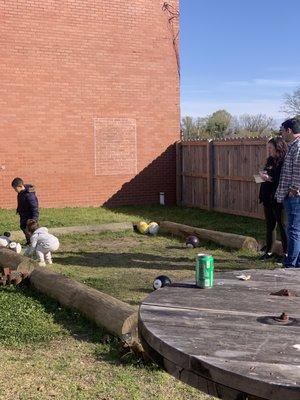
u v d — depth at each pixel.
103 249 9.93
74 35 15.13
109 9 15.55
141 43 16.08
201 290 3.22
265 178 8.34
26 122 14.65
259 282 3.42
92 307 5.51
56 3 14.83
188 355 2.21
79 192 15.54
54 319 5.70
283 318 2.63
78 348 4.88
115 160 15.97
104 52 15.57
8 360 4.59
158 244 10.45
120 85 15.88
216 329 2.51
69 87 15.16
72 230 11.47
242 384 2.02
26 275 7.03
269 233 8.71
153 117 16.44
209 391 2.14
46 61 14.80
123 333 4.95
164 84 16.53
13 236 10.73
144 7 16.06
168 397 3.94
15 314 5.82
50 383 4.15
